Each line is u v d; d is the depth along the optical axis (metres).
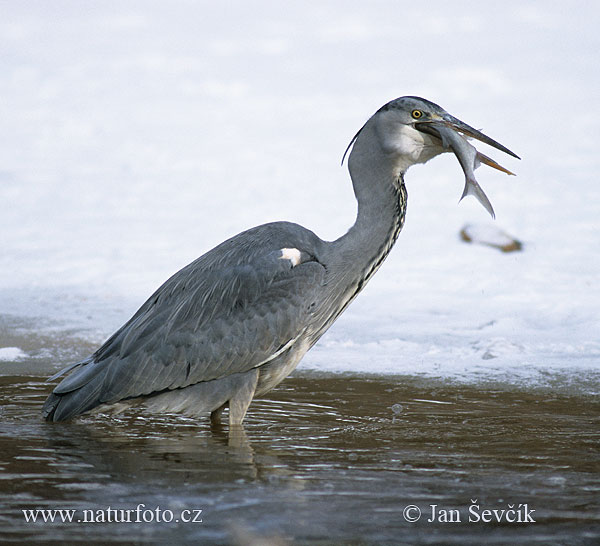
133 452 8.44
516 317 13.73
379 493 7.32
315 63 34.81
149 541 6.45
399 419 9.49
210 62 35.94
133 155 25.53
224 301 9.33
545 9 41.56
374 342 12.77
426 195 20.95
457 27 39.03
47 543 6.43
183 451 8.48
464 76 31.95
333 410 9.88
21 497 7.25
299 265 9.48
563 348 12.29
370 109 29.16
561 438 8.79
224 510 6.96
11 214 20.27
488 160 9.50
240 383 9.35
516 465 8.00
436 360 11.95
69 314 14.02
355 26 39.94
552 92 29.98
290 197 21.00
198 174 23.31
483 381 10.98
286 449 8.52
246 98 31.42
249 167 23.84
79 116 30.05
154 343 9.30
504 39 36.91
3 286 15.51
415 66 33.50
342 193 21.25
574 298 14.48
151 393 9.31
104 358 9.45
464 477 7.69
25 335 12.88
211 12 43.53
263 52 36.97
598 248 17.05
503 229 18.14
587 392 10.47
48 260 17.06
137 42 39.41
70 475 7.75
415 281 15.68
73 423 9.46
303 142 26.14
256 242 9.58
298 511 6.94
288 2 44.31
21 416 9.66
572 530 6.61
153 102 31.56
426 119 9.52
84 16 43.75
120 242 18.14
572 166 22.80
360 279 9.87
